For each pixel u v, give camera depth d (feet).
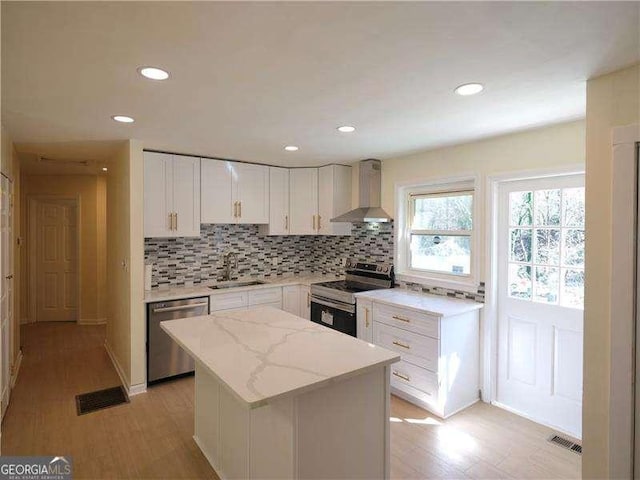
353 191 14.71
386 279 13.26
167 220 12.09
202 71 5.85
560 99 7.09
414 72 5.89
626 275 5.61
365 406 5.81
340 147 11.34
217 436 7.55
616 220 5.71
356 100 7.20
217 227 14.74
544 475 7.45
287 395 4.63
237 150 11.82
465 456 8.05
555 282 9.29
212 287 13.69
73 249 19.02
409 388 10.32
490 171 10.28
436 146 11.17
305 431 5.18
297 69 5.78
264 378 5.02
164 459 7.97
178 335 7.06
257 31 4.66
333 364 5.57
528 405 9.78
